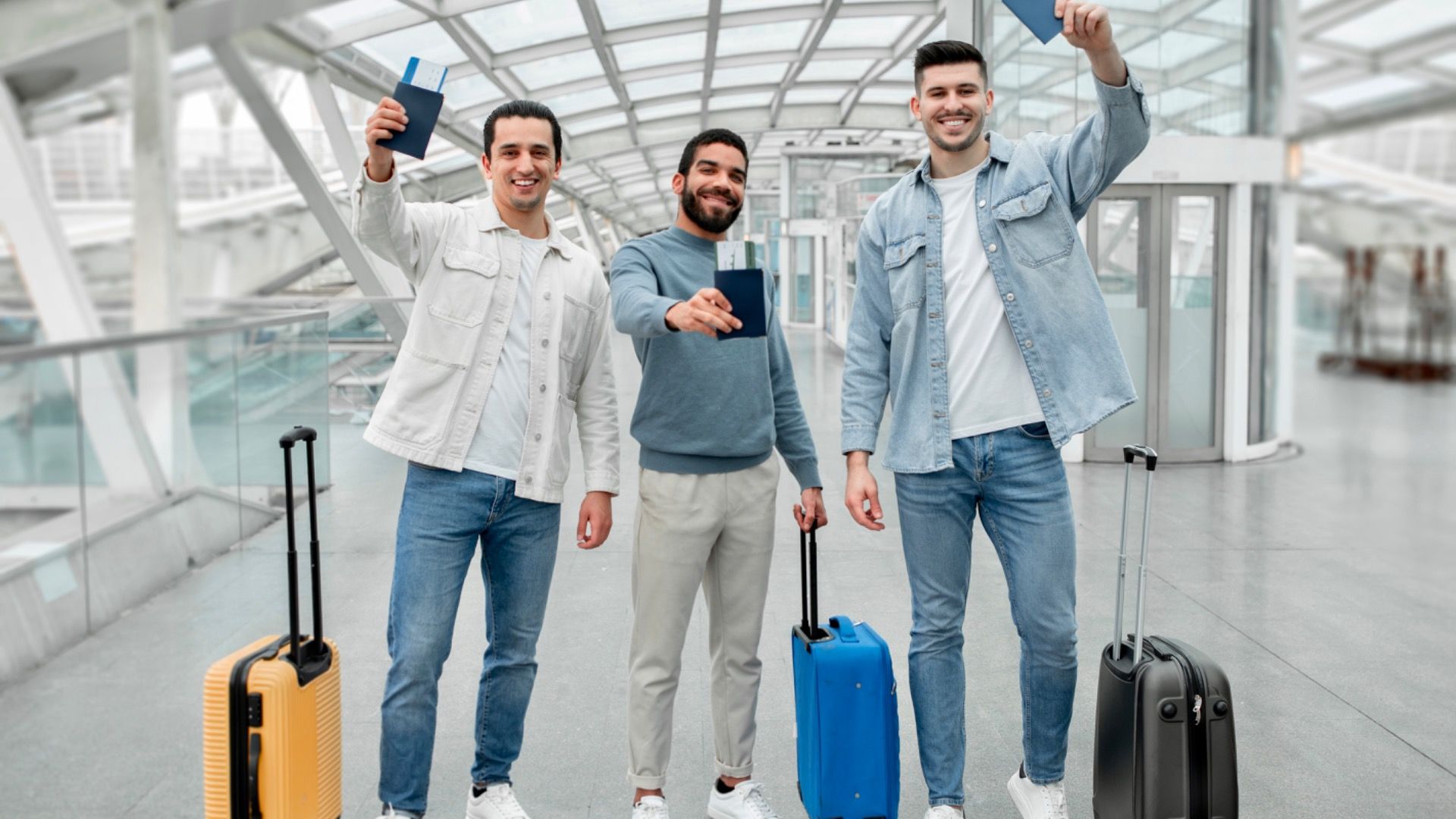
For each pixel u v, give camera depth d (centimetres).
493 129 273
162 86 608
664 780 285
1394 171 2853
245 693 225
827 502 716
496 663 279
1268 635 449
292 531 237
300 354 583
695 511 277
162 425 319
